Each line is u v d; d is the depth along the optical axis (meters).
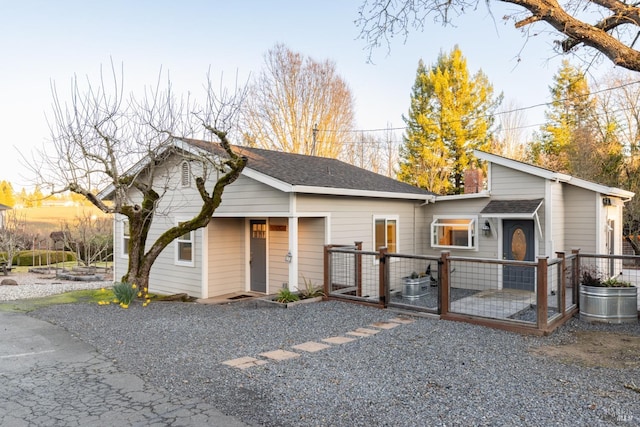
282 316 8.12
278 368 5.22
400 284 12.95
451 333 6.92
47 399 4.38
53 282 15.37
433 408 4.06
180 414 3.99
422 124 25.05
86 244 18.11
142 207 10.23
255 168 10.22
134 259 9.98
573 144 21.02
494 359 5.61
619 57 5.24
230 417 3.92
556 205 11.27
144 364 5.43
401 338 6.61
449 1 6.71
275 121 26.61
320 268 10.63
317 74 27.50
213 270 11.88
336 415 3.93
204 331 7.02
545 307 6.85
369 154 30.91
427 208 13.77
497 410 4.00
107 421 3.87
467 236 12.70
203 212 9.81
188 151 10.89
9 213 21.31
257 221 12.16
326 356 5.71
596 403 4.15
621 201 13.04
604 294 7.74
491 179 12.16
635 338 6.77
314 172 11.69
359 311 8.52
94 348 6.14
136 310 8.68
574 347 6.25
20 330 7.14
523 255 11.62
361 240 11.57
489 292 10.98
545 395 4.36
